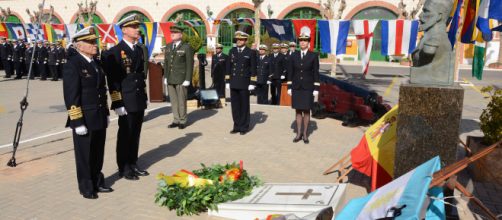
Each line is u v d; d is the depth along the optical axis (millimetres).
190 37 28844
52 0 39344
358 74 25250
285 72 12922
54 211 4938
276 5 34562
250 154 7445
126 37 6008
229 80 8977
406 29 12625
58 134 9000
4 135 8984
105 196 5418
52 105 13117
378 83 20656
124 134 5992
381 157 5305
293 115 11203
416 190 2906
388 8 32219
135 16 6047
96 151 5410
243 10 35750
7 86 18562
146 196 5422
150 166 6707
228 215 4785
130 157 6105
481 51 7363
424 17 4594
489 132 6188
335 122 10430
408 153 4691
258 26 21906
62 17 39312
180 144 8109
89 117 5160
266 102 13633
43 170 6469
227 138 8617
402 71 27422
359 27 12914
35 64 21875
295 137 8578
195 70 12805
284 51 12969
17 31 21562
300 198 4812
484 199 5535
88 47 5148
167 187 5129
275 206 4594
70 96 4988
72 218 4750
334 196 4793
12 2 40625
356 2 32844
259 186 5340
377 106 9617
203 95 12109
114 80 5781
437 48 4543
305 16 34375
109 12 38625
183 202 4809
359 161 5719
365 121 9859
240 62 8805
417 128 4625
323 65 31781
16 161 6934
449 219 4605
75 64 5059
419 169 3422
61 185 5805
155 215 4852
